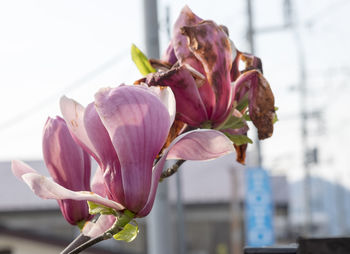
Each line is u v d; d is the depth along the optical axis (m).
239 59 0.62
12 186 12.80
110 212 0.52
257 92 0.58
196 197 13.60
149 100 0.51
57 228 12.45
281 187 14.80
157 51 4.24
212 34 0.58
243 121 0.60
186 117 0.58
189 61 0.58
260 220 5.63
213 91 0.57
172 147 0.54
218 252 13.48
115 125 0.51
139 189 0.51
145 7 4.26
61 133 0.59
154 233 4.35
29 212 12.41
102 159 0.53
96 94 0.51
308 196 15.76
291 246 0.66
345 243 0.66
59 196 0.49
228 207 13.61
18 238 9.85
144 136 0.51
